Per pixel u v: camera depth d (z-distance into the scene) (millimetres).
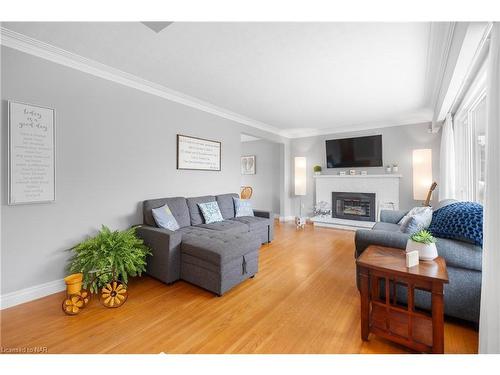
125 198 2852
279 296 2203
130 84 2871
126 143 2857
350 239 4332
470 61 1907
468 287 1637
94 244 2211
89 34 1985
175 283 2518
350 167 5434
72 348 1507
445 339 1552
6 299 1982
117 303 2020
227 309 1979
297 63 2461
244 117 4609
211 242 2367
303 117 4613
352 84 2998
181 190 3574
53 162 2240
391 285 1917
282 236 4570
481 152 2764
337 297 2178
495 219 1189
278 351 1478
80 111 2441
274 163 6699
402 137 4832
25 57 2076
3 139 1974
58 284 2283
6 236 1995
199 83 3012
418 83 2957
